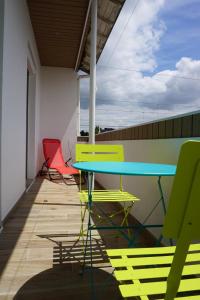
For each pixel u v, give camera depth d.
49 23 5.14
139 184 2.79
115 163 2.10
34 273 1.78
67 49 6.43
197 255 1.14
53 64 7.50
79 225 2.79
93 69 4.27
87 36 5.60
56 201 3.89
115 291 1.61
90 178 2.01
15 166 3.39
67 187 5.11
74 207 3.55
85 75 7.86
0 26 2.59
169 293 0.70
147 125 2.60
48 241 2.33
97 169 1.59
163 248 1.19
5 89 2.73
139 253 1.14
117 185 3.76
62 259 1.99
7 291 1.57
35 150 6.05
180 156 0.66
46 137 7.63
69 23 5.14
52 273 1.79
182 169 0.67
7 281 1.68
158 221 2.26
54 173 7.01
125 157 3.39
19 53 3.60
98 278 1.75
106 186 4.60
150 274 0.99
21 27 3.78
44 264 1.91
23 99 4.02
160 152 2.27
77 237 2.44
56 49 6.42
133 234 2.55
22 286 1.63
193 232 0.69
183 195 0.68
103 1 4.18
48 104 7.64
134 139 3.01
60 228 2.68
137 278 0.97
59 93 7.71
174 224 0.70
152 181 2.42
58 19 4.98
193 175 0.66
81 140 8.01
